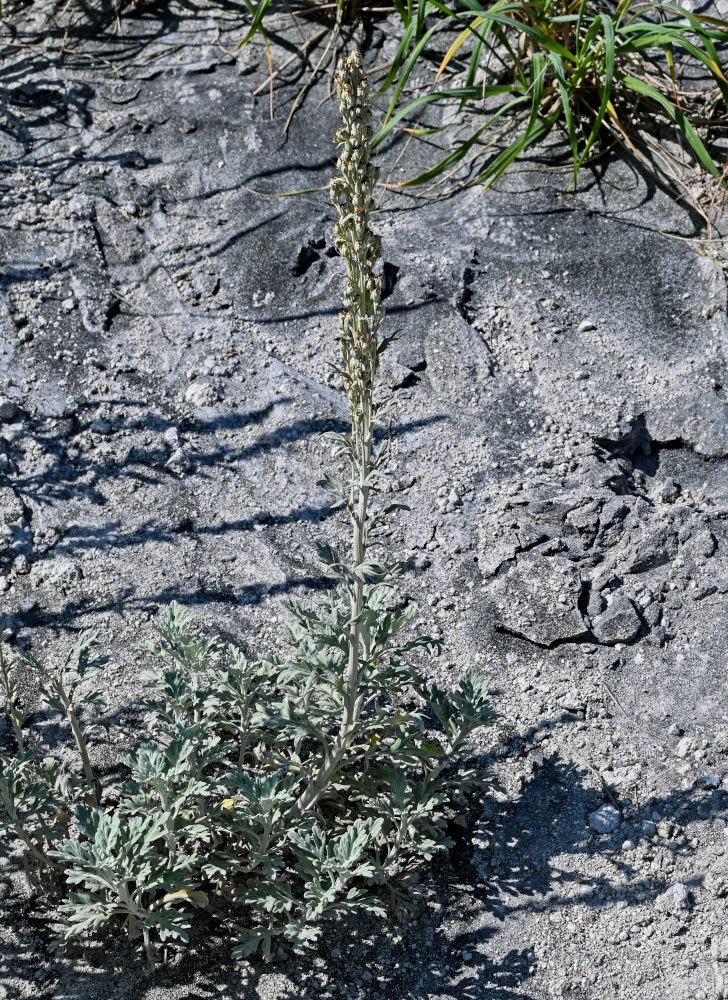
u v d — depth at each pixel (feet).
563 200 13.85
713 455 11.75
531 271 13.20
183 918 7.80
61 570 10.67
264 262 13.29
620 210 13.74
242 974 8.23
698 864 8.86
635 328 12.69
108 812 8.96
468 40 14.96
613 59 12.53
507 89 13.29
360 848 7.86
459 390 12.14
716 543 10.98
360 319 7.07
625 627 10.38
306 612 8.57
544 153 14.30
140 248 13.43
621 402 11.95
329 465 11.62
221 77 15.11
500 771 9.50
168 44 15.53
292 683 8.93
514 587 10.67
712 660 10.19
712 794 9.26
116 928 8.45
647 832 9.07
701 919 8.57
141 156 14.37
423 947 8.46
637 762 9.52
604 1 14.92
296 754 8.87
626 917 8.61
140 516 11.15
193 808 8.63
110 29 15.79
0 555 10.76
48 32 15.83
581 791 9.35
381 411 7.44
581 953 8.44
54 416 11.80
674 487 11.61
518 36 14.37
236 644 10.23
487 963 8.38
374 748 8.73
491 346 12.57
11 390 11.94
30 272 13.00
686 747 9.57
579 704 9.88
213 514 11.23
